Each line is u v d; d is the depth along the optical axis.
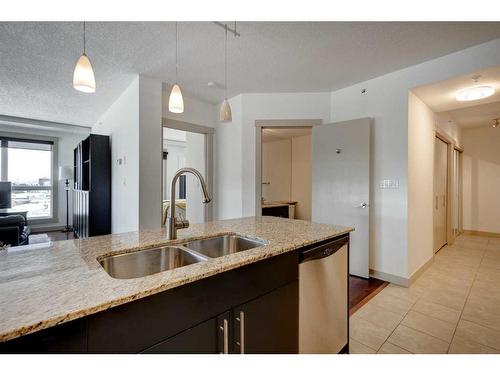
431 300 2.47
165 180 7.34
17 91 3.56
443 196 4.46
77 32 2.16
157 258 1.37
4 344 0.59
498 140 5.26
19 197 5.78
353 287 2.78
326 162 3.36
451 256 3.90
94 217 3.96
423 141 3.25
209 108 4.11
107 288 0.79
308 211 5.91
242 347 1.06
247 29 2.12
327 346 1.54
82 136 6.44
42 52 2.50
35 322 0.60
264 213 5.54
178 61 2.70
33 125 5.34
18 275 0.90
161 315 0.83
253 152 3.65
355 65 2.77
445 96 3.02
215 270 0.95
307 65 2.77
